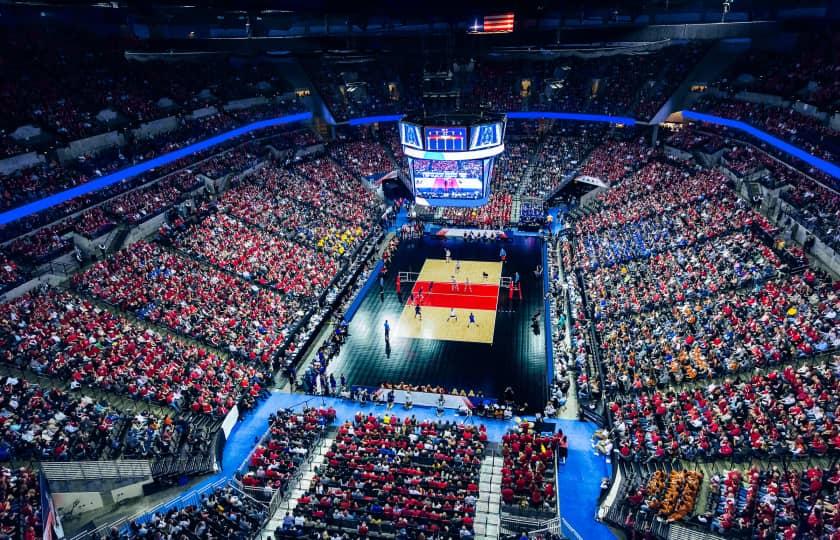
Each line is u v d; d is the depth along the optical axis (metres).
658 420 27.06
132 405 28.88
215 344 34.41
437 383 34.12
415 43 46.59
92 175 44.25
